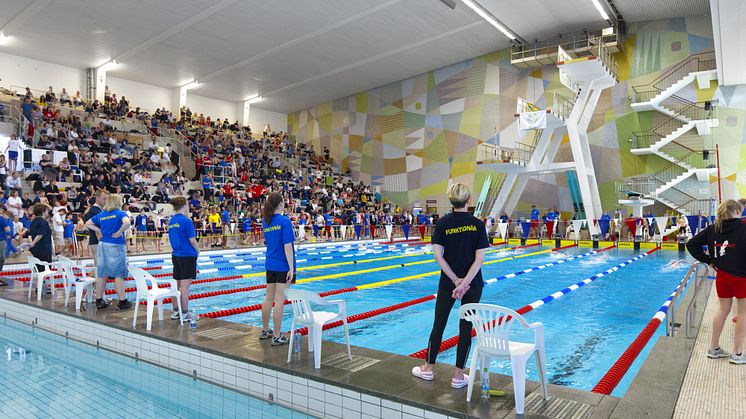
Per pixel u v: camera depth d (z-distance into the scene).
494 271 10.05
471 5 16.02
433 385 3.01
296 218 17.28
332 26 17.06
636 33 17.88
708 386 3.03
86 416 3.09
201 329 4.43
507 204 20.50
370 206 22.81
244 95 24.73
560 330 5.21
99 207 6.13
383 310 6.28
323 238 18.61
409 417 2.76
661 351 3.70
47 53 18.27
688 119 16.48
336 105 26.42
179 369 4.02
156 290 4.62
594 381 3.72
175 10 15.18
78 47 17.73
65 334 5.15
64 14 15.02
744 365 3.40
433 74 22.75
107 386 3.66
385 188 24.45
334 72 21.91
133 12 15.12
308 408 3.19
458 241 2.95
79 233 11.46
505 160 17.19
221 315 6.05
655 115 17.50
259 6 15.36
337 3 15.48
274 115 28.22
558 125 16.73
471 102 21.52
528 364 4.12
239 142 23.23
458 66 21.94
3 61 18.08
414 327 5.45
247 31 17.05
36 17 15.18
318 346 3.34
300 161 25.19
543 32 18.41
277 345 3.89
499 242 17.78
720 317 3.51
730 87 16.06
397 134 23.97
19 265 9.45
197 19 15.86
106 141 17.05
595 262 11.51
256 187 17.95
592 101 17.45
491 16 16.97
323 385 3.11
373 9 16.02
